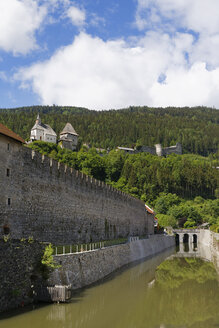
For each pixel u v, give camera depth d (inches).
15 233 1402.6
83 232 2178.9
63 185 1908.2
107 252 2036.2
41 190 1646.2
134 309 1279.5
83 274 1561.3
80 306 1240.2
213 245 3560.5
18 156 1471.5
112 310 1239.5
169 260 2960.1
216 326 1100.5
